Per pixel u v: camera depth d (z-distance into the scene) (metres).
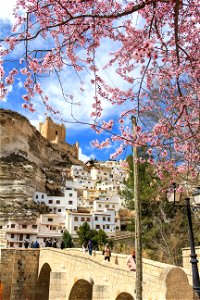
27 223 72.88
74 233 75.69
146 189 24.62
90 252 25.83
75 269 23.30
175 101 7.39
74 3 6.04
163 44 6.00
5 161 87.25
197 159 8.48
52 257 31.64
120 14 4.97
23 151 96.94
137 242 12.45
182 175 9.95
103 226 79.25
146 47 5.00
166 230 27.84
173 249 25.47
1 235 69.31
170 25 6.66
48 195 96.06
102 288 17.14
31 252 37.91
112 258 21.20
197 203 9.56
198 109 7.36
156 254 27.86
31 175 87.50
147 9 6.17
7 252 37.66
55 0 5.36
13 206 77.25
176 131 7.65
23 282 36.84
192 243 9.78
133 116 7.65
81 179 114.12
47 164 118.94
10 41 5.75
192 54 6.88
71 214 77.12
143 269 13.96
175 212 27.78
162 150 8.84
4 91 6.31
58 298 24.53
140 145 7.55
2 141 92.12
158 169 9.59
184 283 10.27
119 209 87.88
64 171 121.94
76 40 6.37
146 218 29.75
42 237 71.81
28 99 6.88
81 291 23.27
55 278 24.89
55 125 156.00
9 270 37.25
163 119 7.56
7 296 36.44
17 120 97.25
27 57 6.15
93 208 87.94
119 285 15.66
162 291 10.52
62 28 6.32
